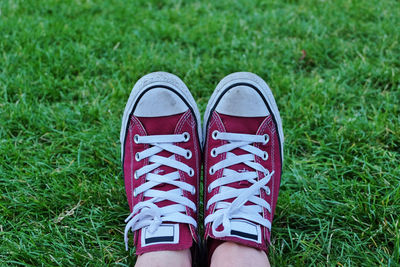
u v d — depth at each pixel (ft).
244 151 5.13
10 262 4.77
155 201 4.66
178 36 8.11
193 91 6.89
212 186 4.87
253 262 4.13
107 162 5.81
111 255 4.73
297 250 4.96
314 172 5.65
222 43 7.84
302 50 7.61
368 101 6.71
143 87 5.33
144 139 5.14
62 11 8.59
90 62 7.30
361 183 5.46
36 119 6.29
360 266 4.73
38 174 5.57
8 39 7.69
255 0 9.09
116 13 8.59
